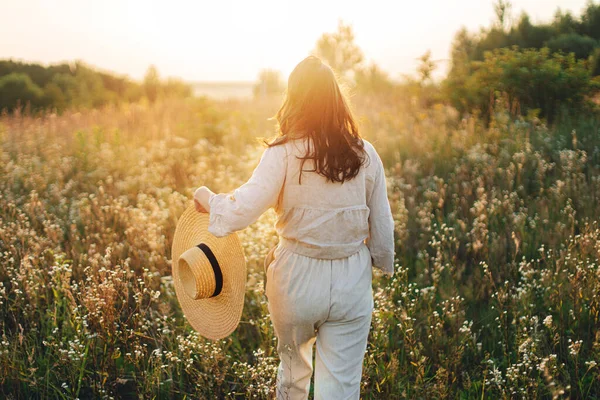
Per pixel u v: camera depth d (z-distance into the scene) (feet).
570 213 16.55
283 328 8.09
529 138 25.34
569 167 20.10
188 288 8.65
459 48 58.34
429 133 29.14
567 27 58.70
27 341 11.28
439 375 9.66
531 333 10.64
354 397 8.17
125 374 11.11
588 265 12.32
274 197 7.48
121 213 17.78
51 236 15.75
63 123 39.09
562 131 26.91
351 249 7.88
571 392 9.93
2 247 15.33
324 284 7.72
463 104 35.12
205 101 45.78
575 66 33.78
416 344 11.03
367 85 53.62
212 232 7.54
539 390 9.62
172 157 28.17
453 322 11.22
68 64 101.45
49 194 22.09
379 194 8.05
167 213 18.43
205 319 9.19
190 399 10.34
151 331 11.62
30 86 83.97
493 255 14.92
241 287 8.50
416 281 14.30
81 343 10.82
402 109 38.52
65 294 12.05
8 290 13.57
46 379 10.19
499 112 30.22
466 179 21.53
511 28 58.23
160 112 42.34
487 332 12.05
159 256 14.64
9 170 25.27
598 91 32.60
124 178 25.04
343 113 7.57
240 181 23.44
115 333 10.68
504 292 11.82
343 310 7.85
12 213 18.74
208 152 30.09
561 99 32.19
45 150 30.53
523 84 32.89
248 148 29.58
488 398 9.88
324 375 8.04
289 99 7.63
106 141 32.32
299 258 7.75
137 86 98.94
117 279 11.56
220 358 10.08
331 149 7.37
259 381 9.59
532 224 16.11
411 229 17.12
